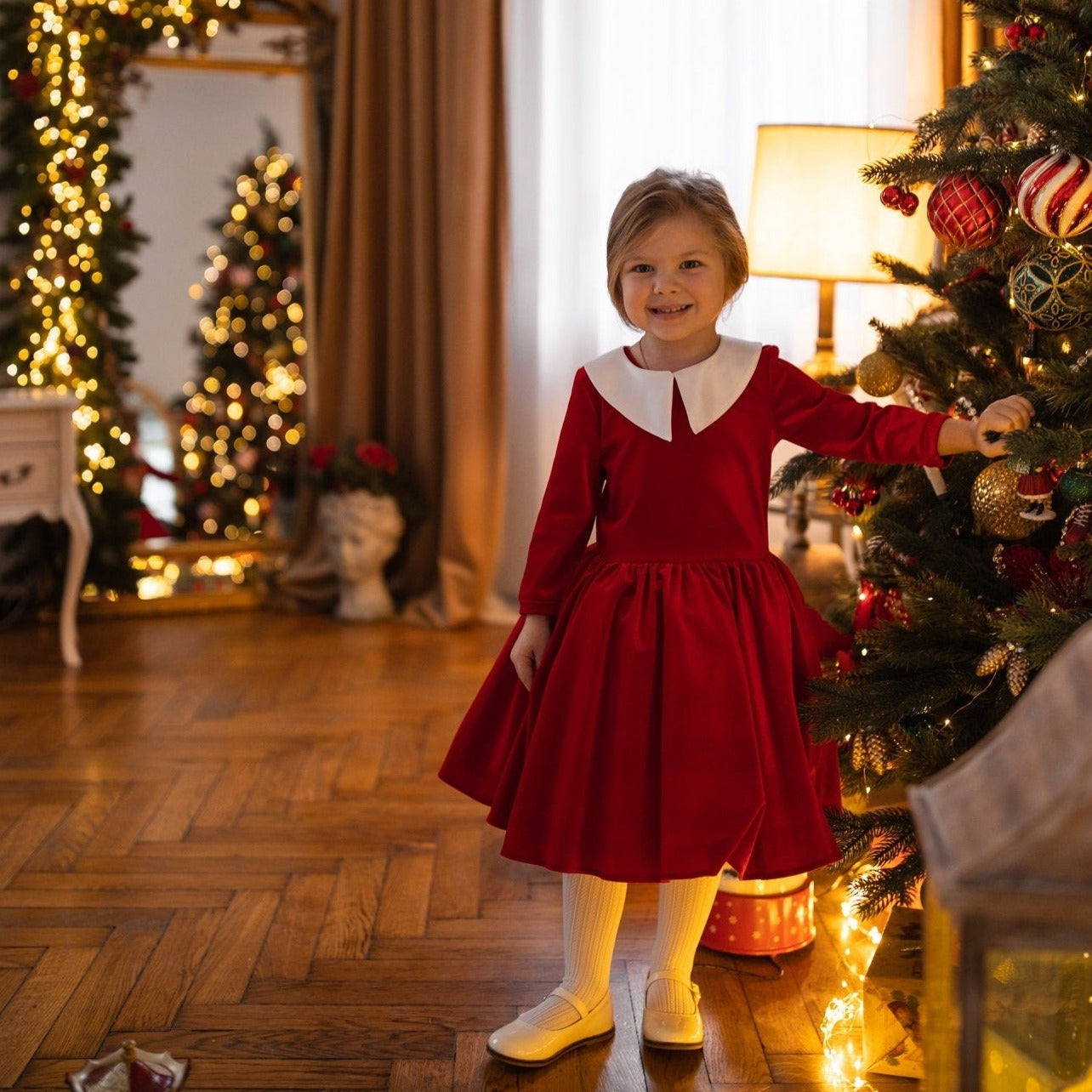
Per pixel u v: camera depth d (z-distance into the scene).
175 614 4.27
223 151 4.20
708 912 1.81
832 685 1.66
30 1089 1.63
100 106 4.03
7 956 1.97
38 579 4.16
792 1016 1.84
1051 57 1.61
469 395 4.00
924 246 2.80
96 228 4.05
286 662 3.68
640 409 1.65
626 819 1.59
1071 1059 1.36
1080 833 0.77
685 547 1.64
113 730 3.07
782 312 3.83
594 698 1.61
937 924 1.00
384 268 4.20
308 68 4.22
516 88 3.99
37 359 4.02
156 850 2.38
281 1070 1.68
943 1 3.47
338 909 2.14
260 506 4.38
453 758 1.79
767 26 3.75
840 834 1.74
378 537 4.09
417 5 3.92
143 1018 1.80
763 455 1.67
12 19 3.91
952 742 1.68
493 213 3.96
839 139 2.77
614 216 1.67
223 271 4.25
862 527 2.14
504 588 4.24
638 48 3.86
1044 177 1.51
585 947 1.76
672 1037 1.73
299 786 2.71
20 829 2.47
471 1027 1.79
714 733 1.57
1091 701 0.81
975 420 1.57
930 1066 1.03
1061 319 1.59
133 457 4.21
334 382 4.29
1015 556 1.73
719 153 3.83
